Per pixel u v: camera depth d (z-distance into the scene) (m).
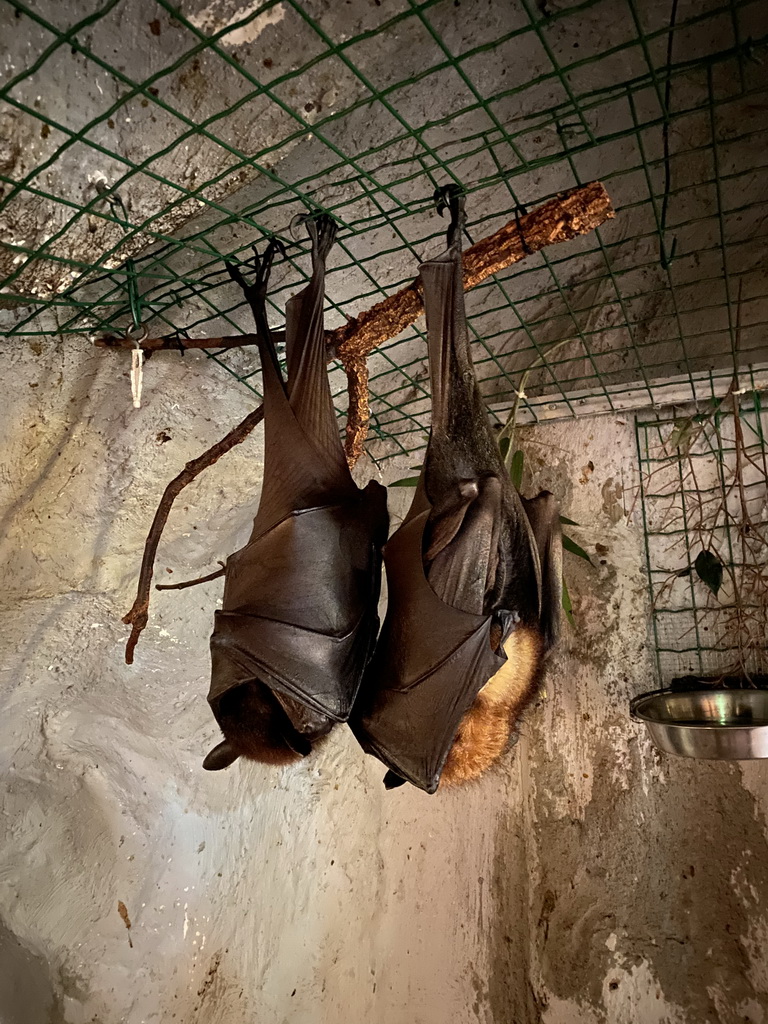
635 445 0.81
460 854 0.83
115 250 0.48
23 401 0.54
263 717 0.53
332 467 0.52
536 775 0.80
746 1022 0.67
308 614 0.49
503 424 0.85
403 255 0.67
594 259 0.82
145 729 0.70
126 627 0.65
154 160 0.42
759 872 0.69
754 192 0.79
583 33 0.58
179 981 0.67
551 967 0.76
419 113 0.55
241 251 0.55
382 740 0.50
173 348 0.53
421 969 0.82
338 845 0.82
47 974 0.63
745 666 0.71
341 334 0.53
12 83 0.34
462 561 0.48
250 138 0.46
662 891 0.73
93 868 0.67
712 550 0.75
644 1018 0.71
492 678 0.53
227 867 0.72
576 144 0.67
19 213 0.43
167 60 0.42
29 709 0.65
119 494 0.60
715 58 0.37
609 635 0.79
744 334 0.85
